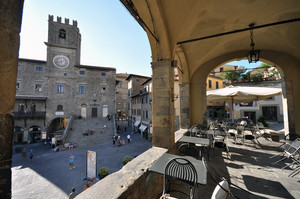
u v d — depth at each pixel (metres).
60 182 9.30
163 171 1.89
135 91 32.19
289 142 3.78
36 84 24.36
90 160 9.66
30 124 22.89
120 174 1.95
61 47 26.03
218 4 3.42
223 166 3.64
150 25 3.27
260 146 5.46
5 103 0.74
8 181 0.73
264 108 18.17
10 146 0.75
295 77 5.50
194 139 3.70
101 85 28.33
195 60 6.46
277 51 5.73
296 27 4.32
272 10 3.62
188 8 3.39
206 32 4.48
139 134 25.38
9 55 0.76
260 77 17.59
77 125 23.19
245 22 4.09
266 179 2.99
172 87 3.69
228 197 2.36
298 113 5.45
